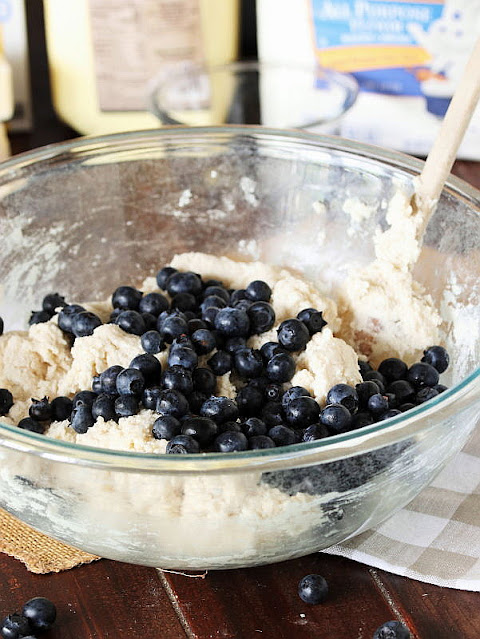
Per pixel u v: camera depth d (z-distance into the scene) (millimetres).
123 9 817
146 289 580
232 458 380
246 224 610
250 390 486
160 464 379
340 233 585
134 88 850
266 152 579
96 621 459
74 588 474
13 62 853
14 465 407
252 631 454
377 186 558
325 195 579
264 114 860
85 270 605
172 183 594
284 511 410
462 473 531
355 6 792
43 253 583
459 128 500
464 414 417
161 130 574
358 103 828
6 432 396
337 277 591
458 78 793
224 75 845
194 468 378
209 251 623
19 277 574
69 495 411
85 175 574
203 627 456
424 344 531
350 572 482
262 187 593
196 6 831
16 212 558
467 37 776
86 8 817
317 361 492
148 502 402
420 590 473
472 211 514
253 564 452
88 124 870
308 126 754
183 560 442
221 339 520
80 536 440
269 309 527
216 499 399
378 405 479
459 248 527
